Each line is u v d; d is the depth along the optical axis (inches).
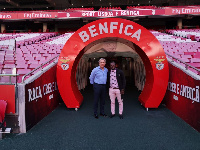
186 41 493.7
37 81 161.6
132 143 118.2
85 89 374.3
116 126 150.4
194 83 142.8
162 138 125.7
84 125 153.3
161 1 1169.4
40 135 132.2
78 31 195.6
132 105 224.2
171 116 176.7
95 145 115.6
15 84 133.3
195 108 141.1
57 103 222.1
